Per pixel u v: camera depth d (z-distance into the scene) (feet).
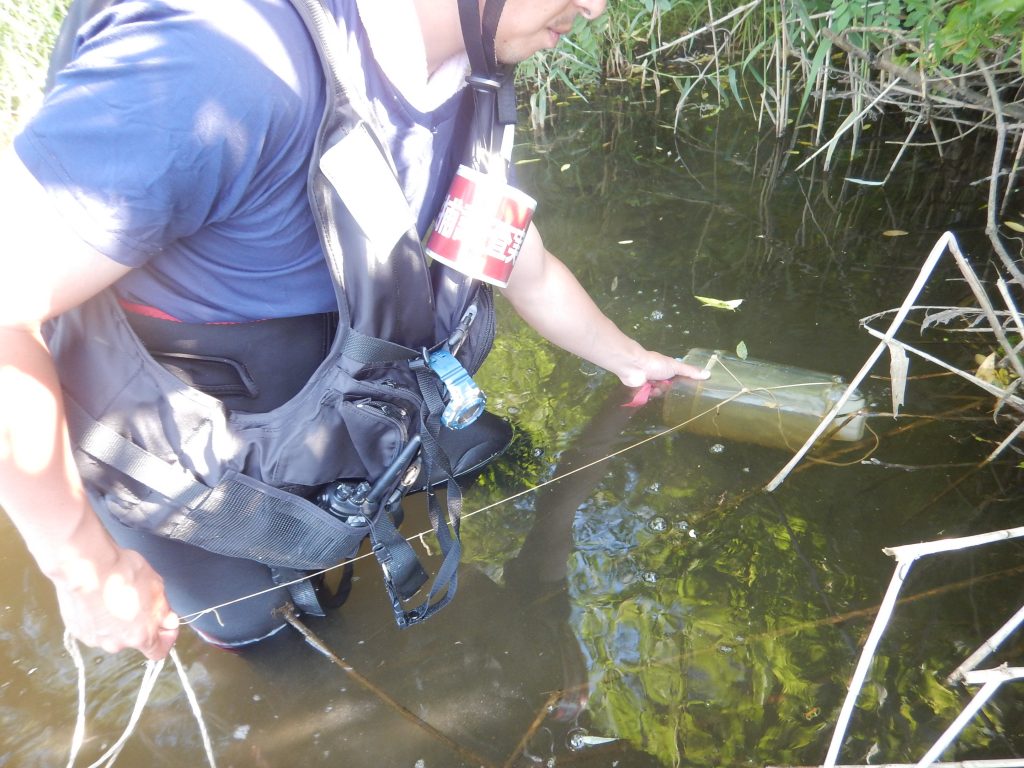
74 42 3.06
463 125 3.86
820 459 5.09
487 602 4.46
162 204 2.87
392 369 3.85
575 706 3.89
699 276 7.02
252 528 3.80
